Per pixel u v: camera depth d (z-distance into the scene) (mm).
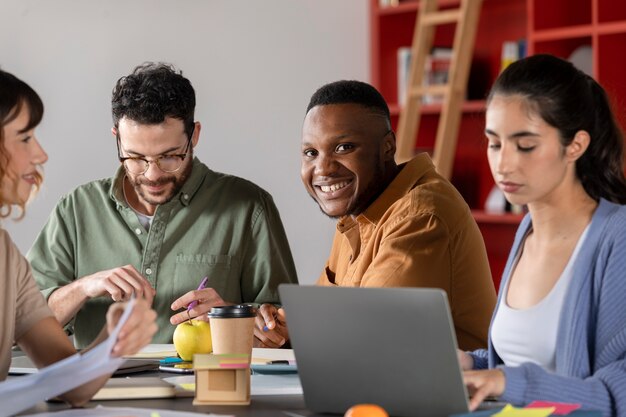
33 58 4176
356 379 1421
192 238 2762
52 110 4207
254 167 4777
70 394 1528
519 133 1561
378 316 1364
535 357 1636
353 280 2312
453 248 2182
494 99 1593
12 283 1692
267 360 1975
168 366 1917
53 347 1733
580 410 1387
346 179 2324
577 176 1631
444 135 4750
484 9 5121
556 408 1369
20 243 4102
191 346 1983
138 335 1423
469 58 4773
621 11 4496
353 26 5215
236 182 2846
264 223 2797
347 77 5172
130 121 2578
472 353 1833
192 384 1684
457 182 5285
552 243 1657
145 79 2584
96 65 4312
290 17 4918
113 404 1546
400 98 5176
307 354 1450
